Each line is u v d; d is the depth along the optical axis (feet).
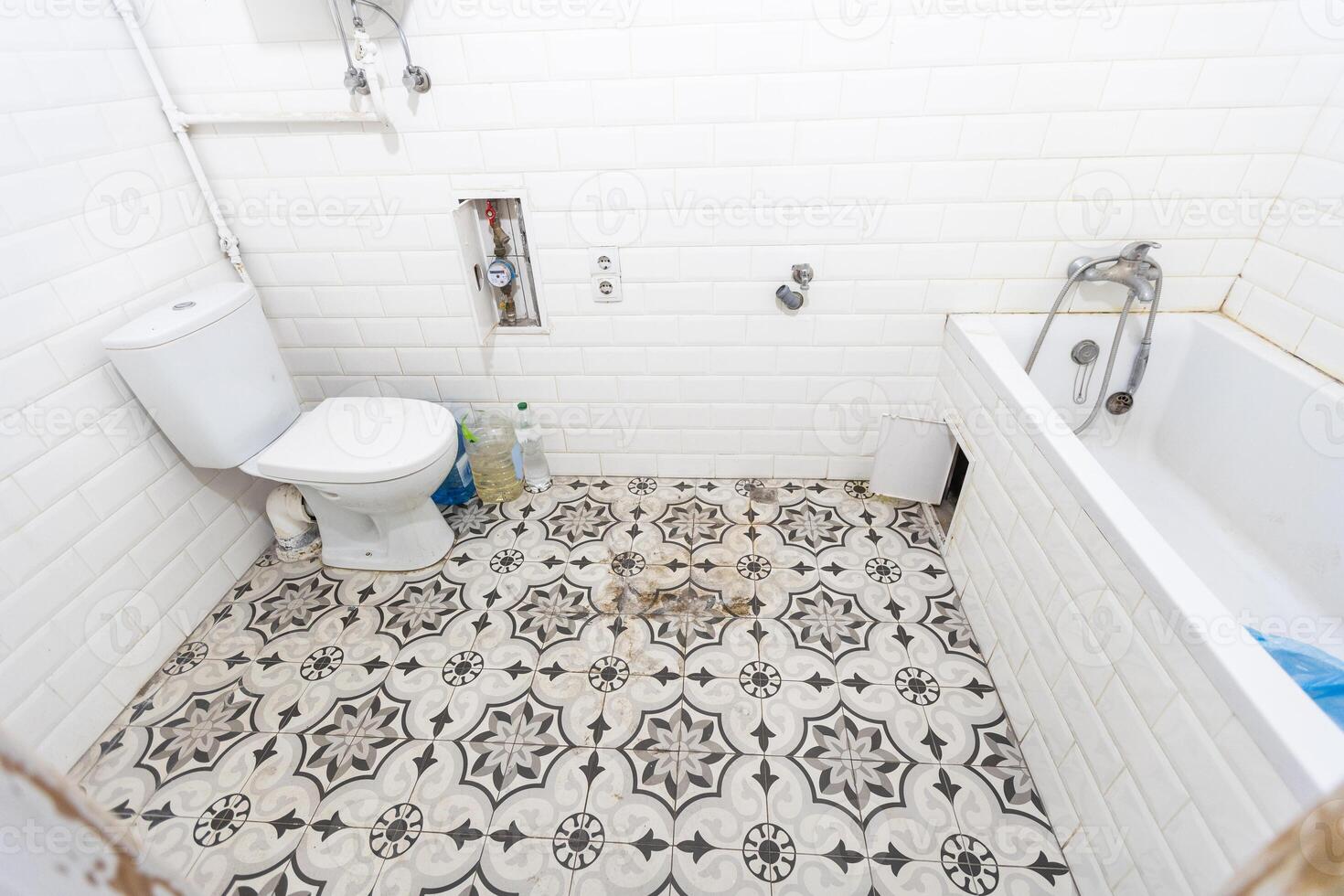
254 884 4.22
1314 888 0.66
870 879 4.18
